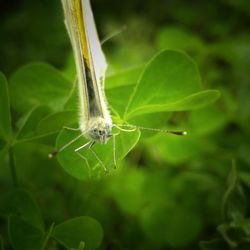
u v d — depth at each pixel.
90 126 0.09
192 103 0.09
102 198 0.12
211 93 0.08
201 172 0.12
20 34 0.17
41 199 0.11
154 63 0.09
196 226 0.11
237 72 0.15
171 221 0.11
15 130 0.11
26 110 0.10
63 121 0.09
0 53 0.17
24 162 0.12
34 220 0.09
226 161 0.12
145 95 0.09
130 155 0.13
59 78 0.10
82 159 0.09
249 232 0.10
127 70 0.10
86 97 0.09
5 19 0.18
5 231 0.11
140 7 0.19
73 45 0.09
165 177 0.12
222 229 0.10
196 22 0.18
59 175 0.12
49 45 0.17
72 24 0.09
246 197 0.11
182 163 0.12
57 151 0.08
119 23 0.18
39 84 0.10
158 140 0.12
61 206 0.11
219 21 0.18
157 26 0.18
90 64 0.09
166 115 0.09
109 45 0.18
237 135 0.13
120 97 0.10
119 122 0.09
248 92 0.14
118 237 0.11
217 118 0.12
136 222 0.12
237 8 0.18
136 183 0.12
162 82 0.09
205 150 0.12
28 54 0.17
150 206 0.12
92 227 0.09
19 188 0.09
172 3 0.19
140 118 0.09
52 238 0.09
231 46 0.15
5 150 0.09
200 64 0.15
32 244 0.08
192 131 0.12
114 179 0.12
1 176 0.12
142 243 0.11
